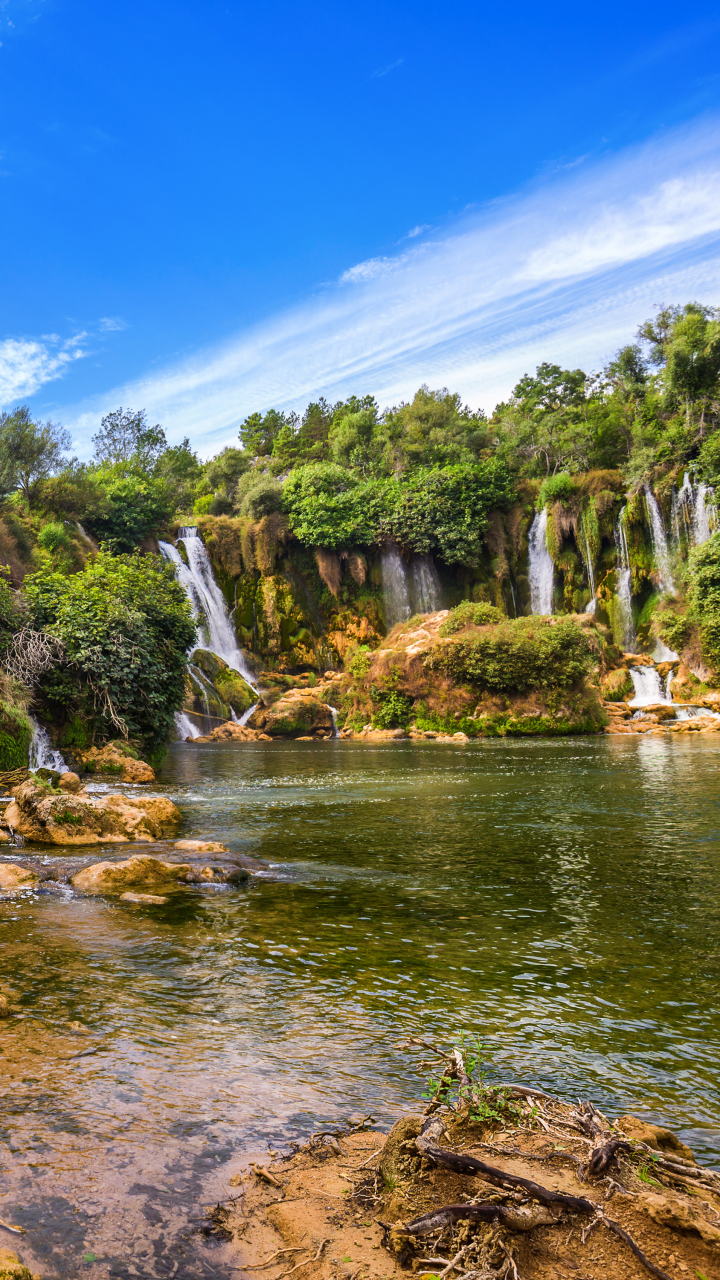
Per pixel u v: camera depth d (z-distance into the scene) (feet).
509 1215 7.84
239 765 77.82
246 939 20.70
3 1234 8.39
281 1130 10.87
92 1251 8.13
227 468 251.19
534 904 24.36
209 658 147.13
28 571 110.73
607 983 17.38
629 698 142.10
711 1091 12.34
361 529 172.76
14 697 60.75
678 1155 9.70
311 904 24.48
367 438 233.55
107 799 38.78
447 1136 9.54
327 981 17.43
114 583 74.02
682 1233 7.71
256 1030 14.61
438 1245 7.84
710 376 179.11
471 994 16.66
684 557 160.97
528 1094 10.60
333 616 174.29
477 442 219.00
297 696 140.67
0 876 27.89
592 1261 7.50
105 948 19.85
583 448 205.16
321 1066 13.07
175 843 33.81
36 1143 10.39
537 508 181.98
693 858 31.37
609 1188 8.36
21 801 37.37
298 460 247.50
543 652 116.06
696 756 76.95
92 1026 14.66
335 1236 8.35
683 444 172.24
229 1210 8.93
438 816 42.60
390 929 21.67
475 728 117.70
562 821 40.55
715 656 134.31
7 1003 15.61
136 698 71.05
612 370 227.61
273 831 38.14
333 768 72.74
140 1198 9.16
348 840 35.68
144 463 213.66
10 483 127.34
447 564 181.78
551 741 103.14
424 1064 11.66
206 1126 10.96
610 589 169.17
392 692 126.93
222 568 168.45
